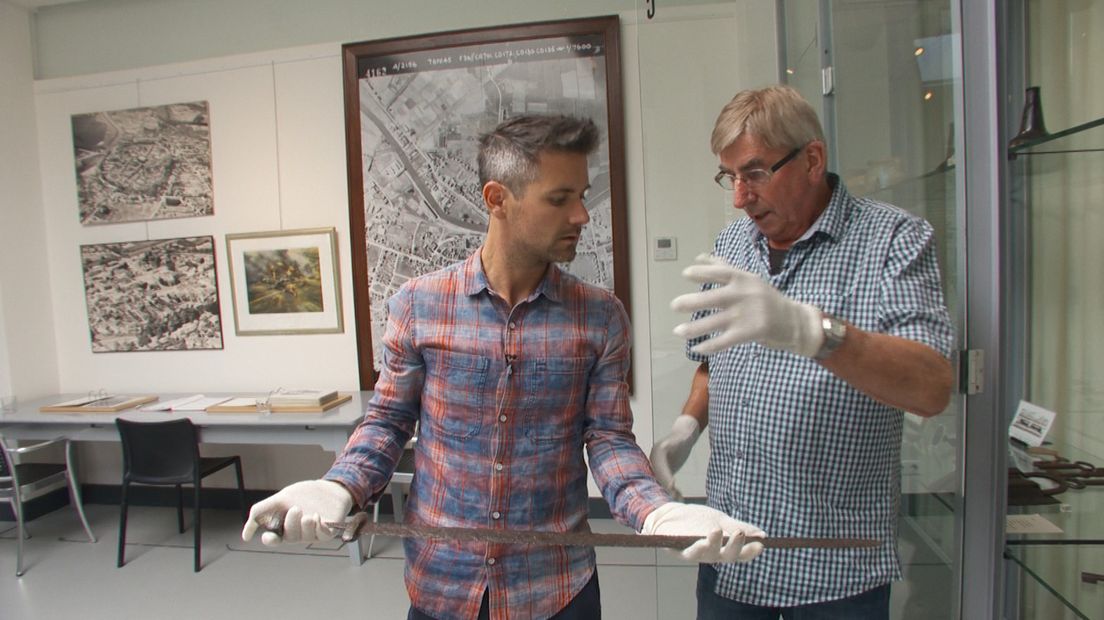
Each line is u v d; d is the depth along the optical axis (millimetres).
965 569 1159
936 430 1253
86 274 3605
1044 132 1062
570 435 1002
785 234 1058
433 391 986
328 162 3322
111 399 3277
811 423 990
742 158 970
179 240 3486
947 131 1164
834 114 1799
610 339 1001
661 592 1784
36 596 2580
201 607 2469
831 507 1009
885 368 808
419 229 3238
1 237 3422
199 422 2836
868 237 985
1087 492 1129
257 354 3486
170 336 3557
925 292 921
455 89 3143
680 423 1297
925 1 1271
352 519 824
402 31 3238
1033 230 1094
